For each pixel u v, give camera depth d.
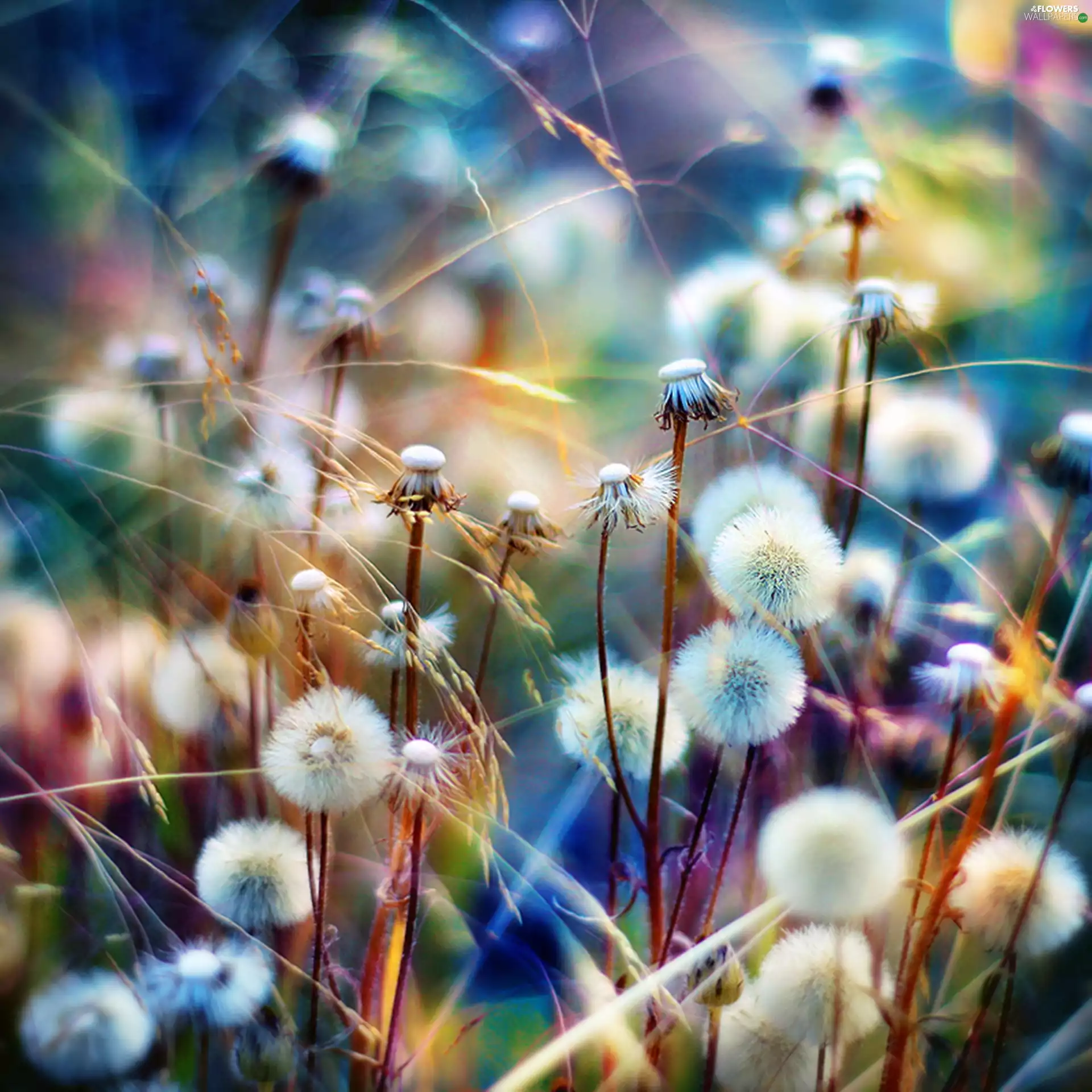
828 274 0.91
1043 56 1.03
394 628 0.75
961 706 0.73
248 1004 0.72
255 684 0.79
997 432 0.90
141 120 1.04
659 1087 0.73
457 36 1.10
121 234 0.96
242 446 0.85
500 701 0.86
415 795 0.71
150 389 0.86
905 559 0.82
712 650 0.74
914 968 0.73
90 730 0.80
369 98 1.10
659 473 0.75
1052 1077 0.74
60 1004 0.73
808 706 0.81
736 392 0.80
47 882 0.79
